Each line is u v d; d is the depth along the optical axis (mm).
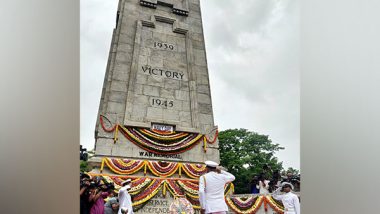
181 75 12883
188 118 12391
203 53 13586
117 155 10977
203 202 5867
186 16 13898
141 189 10047
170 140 11695
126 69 12188
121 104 11680
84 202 6477
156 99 12172
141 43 12734
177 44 13328
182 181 10719
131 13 13102
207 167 6152
